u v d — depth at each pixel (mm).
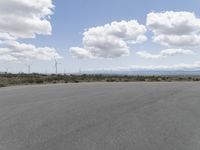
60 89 22328
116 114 9711
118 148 5562
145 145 5789
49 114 9703
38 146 5695
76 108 11188
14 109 10914
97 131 7078
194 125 7840
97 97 15602
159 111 10391
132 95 16703
